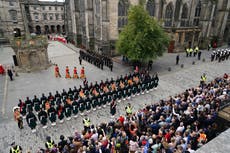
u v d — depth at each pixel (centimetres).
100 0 4066
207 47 5478
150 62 3462
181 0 4938
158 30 3225
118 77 2873
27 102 1992
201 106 1609
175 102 1794
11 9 6581
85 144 1242
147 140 1223
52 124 1856
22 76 3198
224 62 3947
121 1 4228
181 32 4791
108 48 4391
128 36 3238
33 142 1625
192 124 1416
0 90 2650
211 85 2242
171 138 1216
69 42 6775
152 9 4769
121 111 2102
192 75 3195
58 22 9944
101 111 2109
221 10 5331
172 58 4272
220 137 781
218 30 5588
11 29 6769
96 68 3616
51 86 2780
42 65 3556
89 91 2353
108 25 4175
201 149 713
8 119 1966
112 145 1218
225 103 1634
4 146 1571
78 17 5638
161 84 2841
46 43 3516
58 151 1223
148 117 1553
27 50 3281
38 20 9225
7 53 5203
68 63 3972
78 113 2062
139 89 2480
